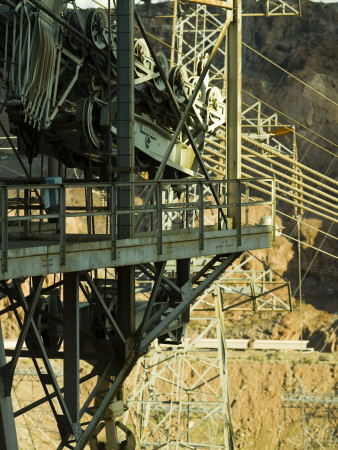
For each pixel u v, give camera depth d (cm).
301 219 8256
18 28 1509
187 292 1644
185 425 6344
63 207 1170
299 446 6300
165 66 1956
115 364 1438
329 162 8712
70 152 1817
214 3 1777
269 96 9250
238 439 6391
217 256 1706
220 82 6594
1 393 1164
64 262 1173
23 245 1307
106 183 1278
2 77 1576
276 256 8094
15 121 1566
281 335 7338
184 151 2136
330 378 6625
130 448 1548
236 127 1816
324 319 7500
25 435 6156
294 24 10356
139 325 1466
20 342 1173
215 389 6656
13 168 6994
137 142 1872
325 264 8106
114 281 1609
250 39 10312
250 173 8412
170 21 10506
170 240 1442
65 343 1272
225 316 7631
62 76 1672
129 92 1428
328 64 9556
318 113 9000
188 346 4356
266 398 6588
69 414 1270
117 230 1420
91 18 1630
